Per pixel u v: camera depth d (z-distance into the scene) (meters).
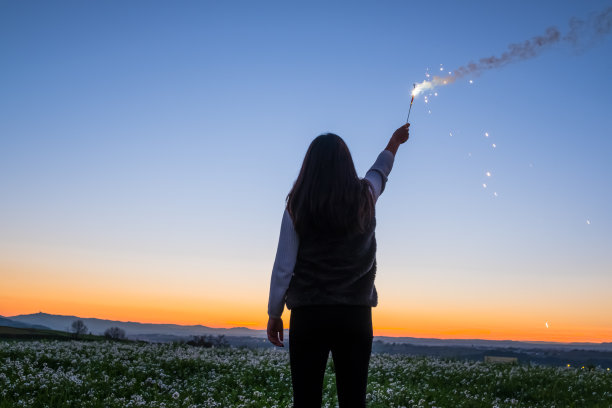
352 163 3.56
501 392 11.16
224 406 8.12
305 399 3.35
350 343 3.34
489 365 15.97
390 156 3.97
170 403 8.11
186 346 18.41
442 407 8.75
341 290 3.32
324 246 3.35
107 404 7.80
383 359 15.91
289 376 11.20
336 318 3.30
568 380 12.70
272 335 3.64
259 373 11.48
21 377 9.32
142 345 17.97
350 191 3.40
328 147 3.52
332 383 10.03
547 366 16.08
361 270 3.38
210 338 25.62
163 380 10.62
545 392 10.84
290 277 3.45
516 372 14.01
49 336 41.19
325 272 3.33
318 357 3.36
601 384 12.25
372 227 3.48
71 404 7.82
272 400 8.52
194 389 9.47
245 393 9.30
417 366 14.16
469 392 10.65
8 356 12.65
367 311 3.42
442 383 11.67
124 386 9.40
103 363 11.91
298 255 3.45
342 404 3.38
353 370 3.35
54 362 12.08
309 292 3.34
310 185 3.41
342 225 3.33
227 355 15.78
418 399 9.23
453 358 17.42
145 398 8.59
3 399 7.75
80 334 51.56
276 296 3.47
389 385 10.43
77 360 12.43
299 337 3.36
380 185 3.76
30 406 7.35
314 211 3.34
